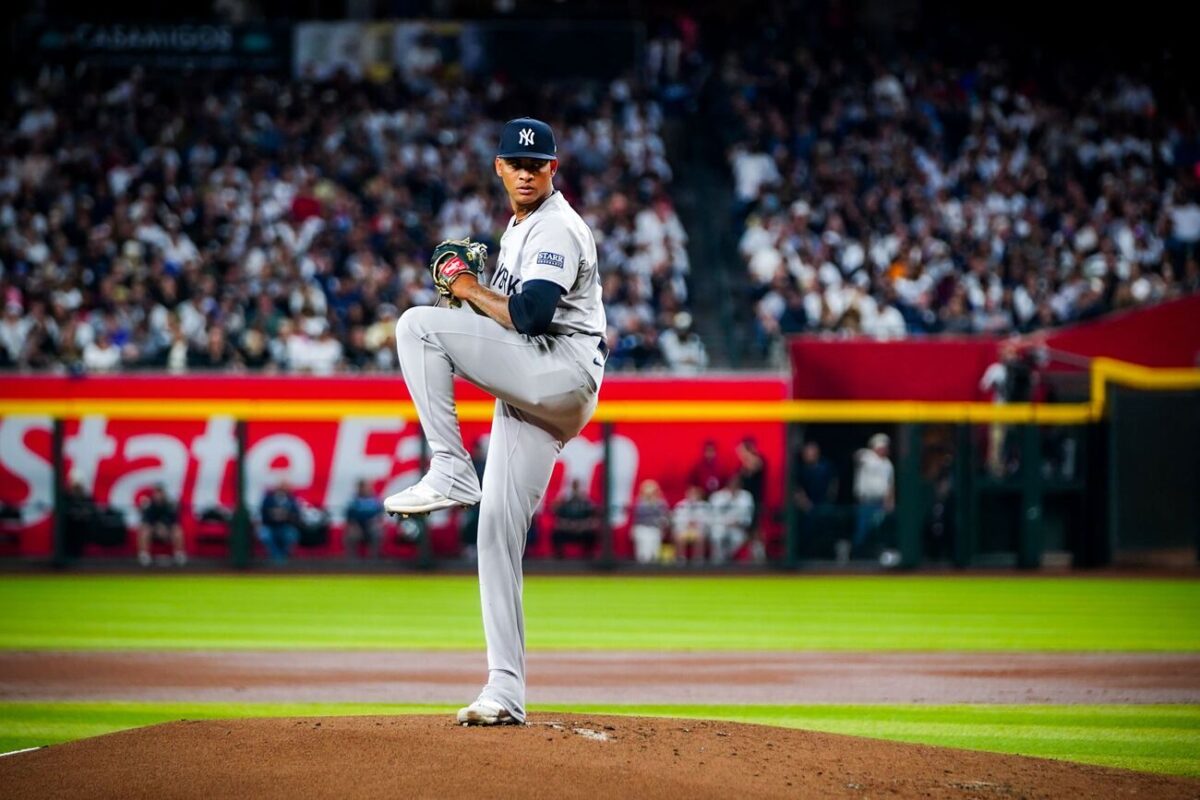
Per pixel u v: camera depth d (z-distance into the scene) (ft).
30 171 226.58
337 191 229.66
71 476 184.96
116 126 235.81
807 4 273.75
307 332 197.88
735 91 261.24
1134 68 259.80
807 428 189.47
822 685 92.32
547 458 57.72
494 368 55.36
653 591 161.99
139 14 253.03
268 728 55.93
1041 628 126.21
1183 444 188.24
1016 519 186.39
